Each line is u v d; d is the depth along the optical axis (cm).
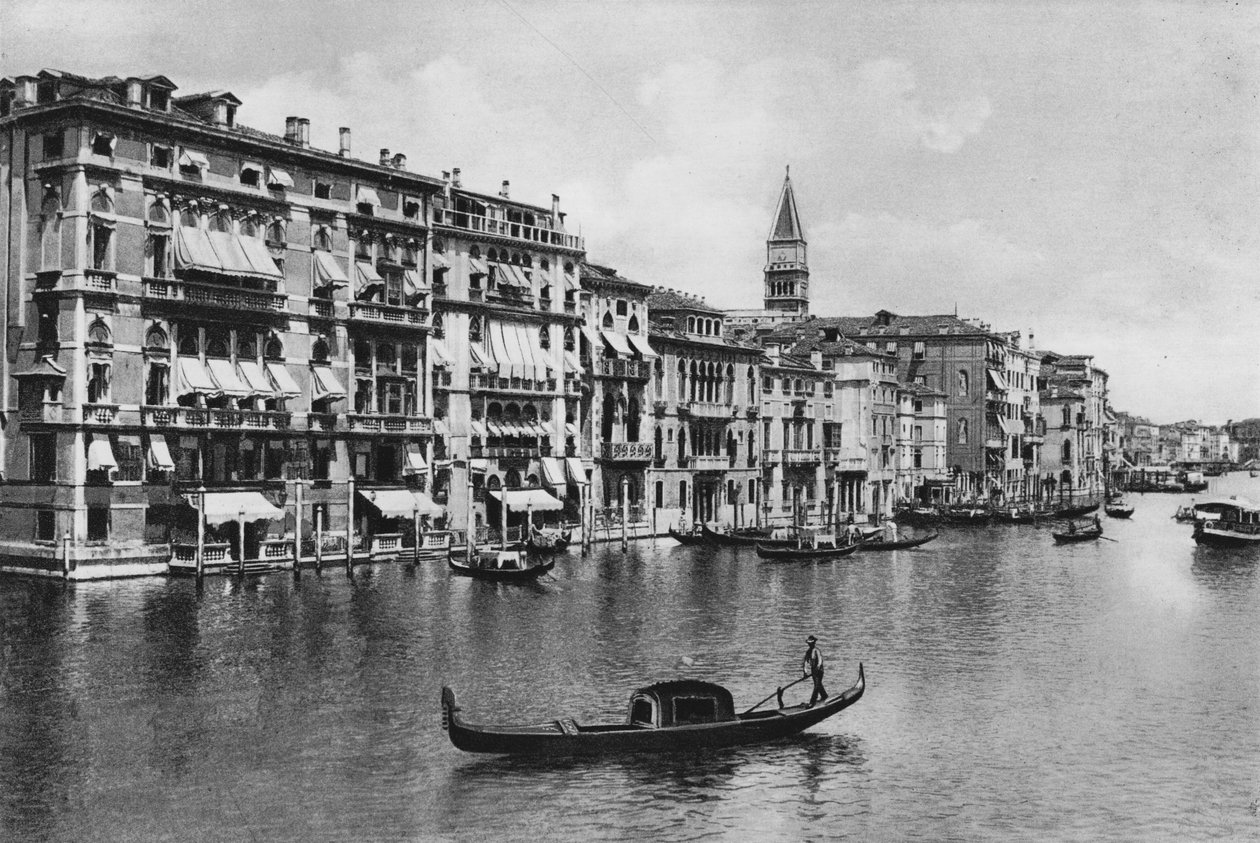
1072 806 2469
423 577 5562
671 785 2542
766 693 3419
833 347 10956
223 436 5634
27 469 5288
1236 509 9031
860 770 2681
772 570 6538
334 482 6194
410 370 6644
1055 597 5522
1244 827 2355
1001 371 14062
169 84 5519
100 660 3594
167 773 2588
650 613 4778
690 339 8844
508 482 7356
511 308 7356
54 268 5200
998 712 3225
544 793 2480
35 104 5288
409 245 6712
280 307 5878
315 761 2677
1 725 2922
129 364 5281
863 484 10981
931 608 5103
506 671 3606
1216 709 3281
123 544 5238
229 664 3581
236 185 5775
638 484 8331
